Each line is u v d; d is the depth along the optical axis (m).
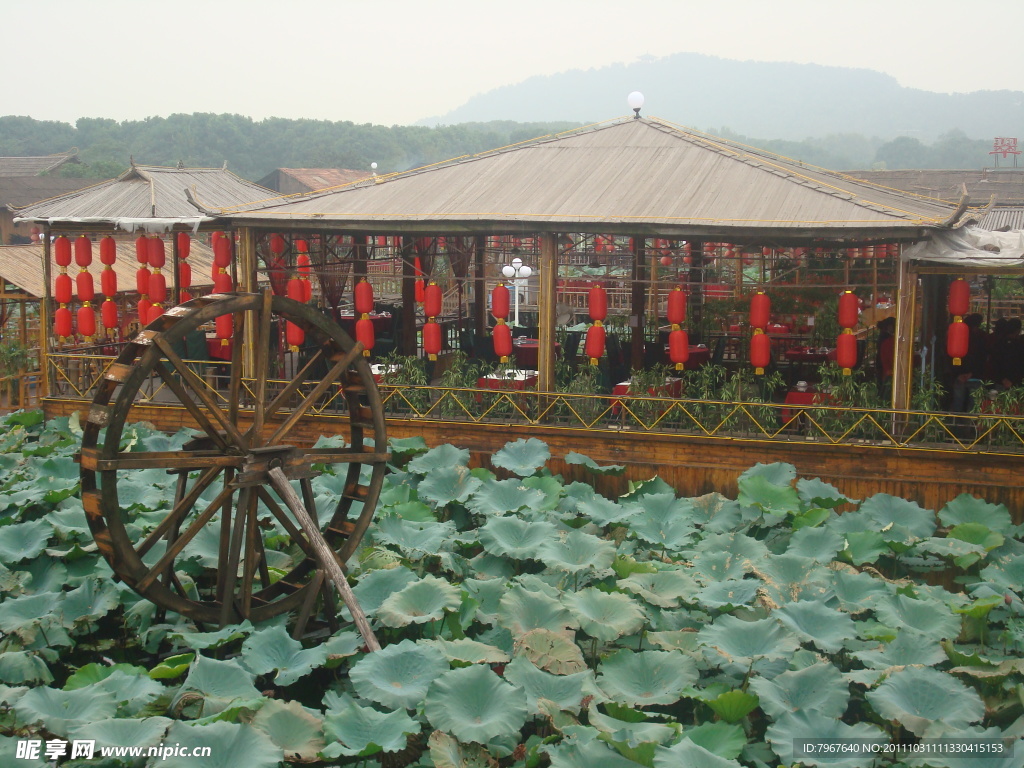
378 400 9.96
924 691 7.66
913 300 12.45
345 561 9.73
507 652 8.66
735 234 12.73
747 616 9.22
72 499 11.65
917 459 12.30
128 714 7.24
